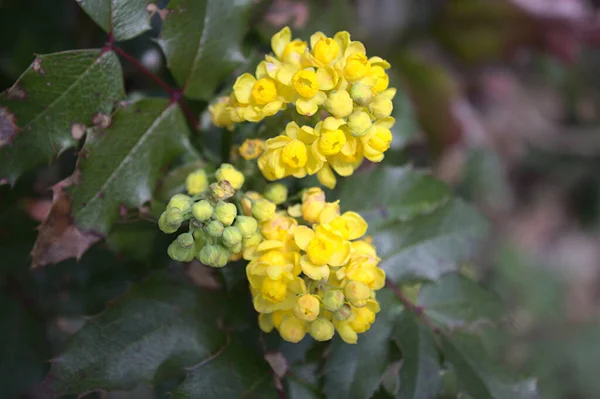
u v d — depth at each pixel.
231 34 0.21
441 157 0.34
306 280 0.19
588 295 0.51
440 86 0.33
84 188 0.20
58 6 0.25
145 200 0.20
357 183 0.22
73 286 0.25
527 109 0.46
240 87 0.19
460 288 0.22
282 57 0.20
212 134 0.22
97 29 0.25
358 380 0.21
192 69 0.21
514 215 0.52
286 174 0.19
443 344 0.22
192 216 0.19
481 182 0.42
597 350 0.46
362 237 0.22
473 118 0.39
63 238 0.20
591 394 0.45
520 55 0.35
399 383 0.21
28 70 0.19
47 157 0.20
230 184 0.19
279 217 0.19
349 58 0.19
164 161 0.21
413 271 0.22
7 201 0.24
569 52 0.33
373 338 0.21
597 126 0.47
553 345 0.46
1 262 0.24
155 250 0.22
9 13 0.25
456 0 0.33
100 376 0.20
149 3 0.20
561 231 0.53
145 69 0.20
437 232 0.22
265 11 0.24
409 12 0.35
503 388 0.22
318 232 0.19
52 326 0.27
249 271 0.19
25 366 0.25
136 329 0.21
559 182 0.51
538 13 0.32
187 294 0.21
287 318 0.19
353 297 0.18
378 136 0.19
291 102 0.19
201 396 0.20
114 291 0.26
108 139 0.20
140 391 0.32
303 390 0.21
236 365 0.21
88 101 0.20
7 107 0.19
